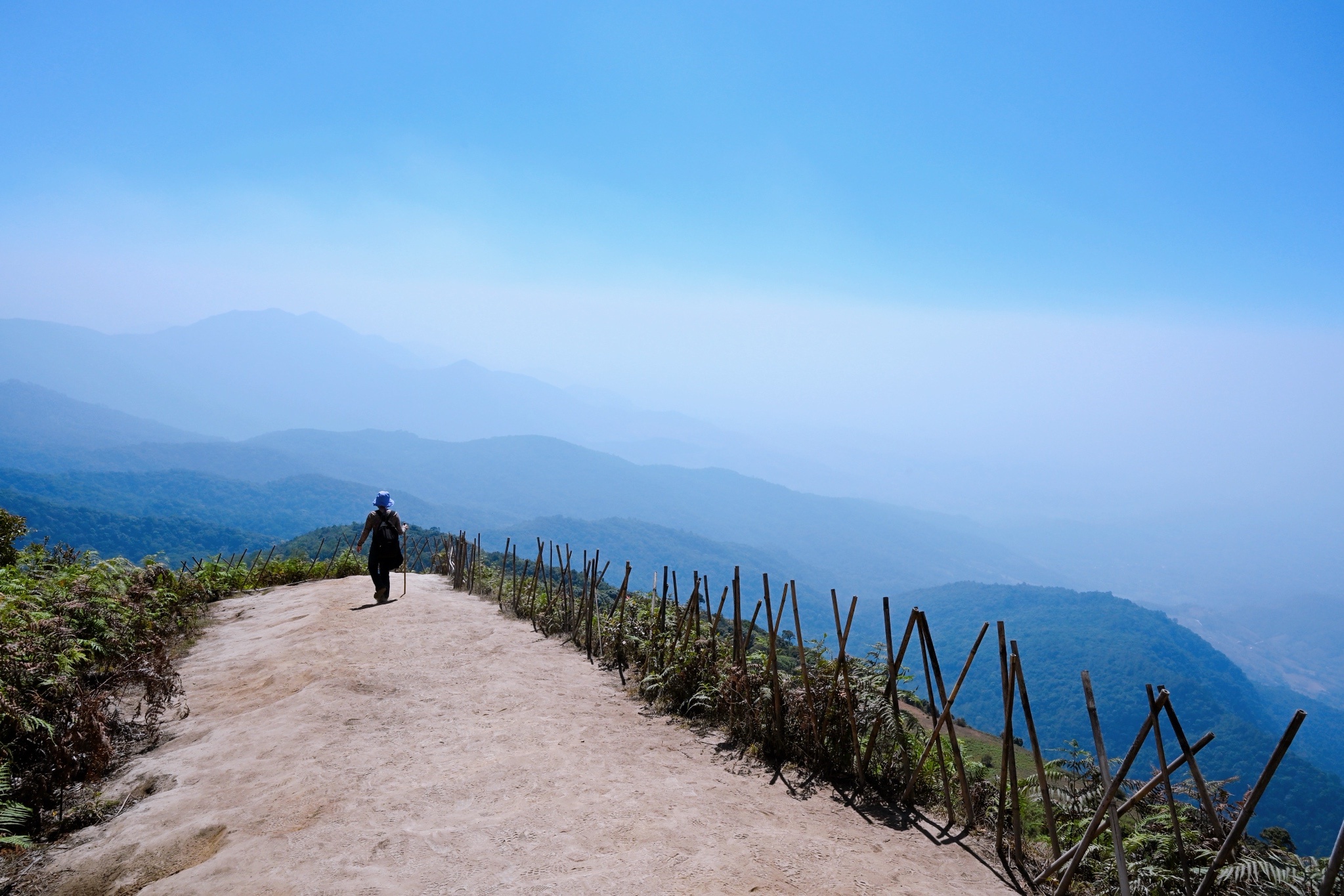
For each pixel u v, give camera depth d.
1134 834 4.88
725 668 7.64
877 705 5.98
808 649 7.71
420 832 4.70
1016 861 4.79
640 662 9.17
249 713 7.25
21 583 8.71
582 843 4.60
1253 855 4.28
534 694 8.05
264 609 13.69
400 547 13.49
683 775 5.88
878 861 4.64
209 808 5.07
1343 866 3.37
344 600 13.71
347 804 5.10
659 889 4.07
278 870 4.18
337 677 8.27
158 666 7.46
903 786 5.83
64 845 4.69
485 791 5.40
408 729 6.79
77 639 7.47
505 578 17.98
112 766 5.97
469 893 3.99
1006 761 4.87
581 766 5.96
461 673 8.83
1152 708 4.16
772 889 4.14
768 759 6.35
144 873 4.23
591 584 11.09
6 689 5.57
